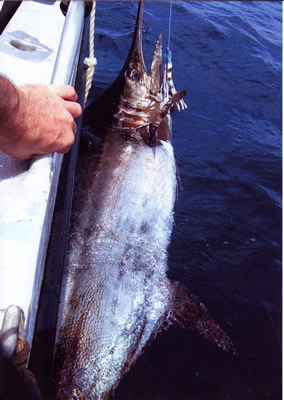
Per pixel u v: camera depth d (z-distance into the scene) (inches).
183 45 218.5
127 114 127.3
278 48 241.8
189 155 152.1
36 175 50.7
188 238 118.6
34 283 42.8
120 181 115.6
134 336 89.4
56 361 79.2
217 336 92.7
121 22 226.4
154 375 83.9
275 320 100.2
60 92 57.9
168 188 123.7
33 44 77.2
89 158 118.6
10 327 35.2
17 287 40.8
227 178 144.6
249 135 169.3
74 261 94.8
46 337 63.4
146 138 125.9
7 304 39.5
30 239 44.7
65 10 89.9
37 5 90.5
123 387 80.7
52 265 72.0
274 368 89.3
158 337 90.9
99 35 212.4
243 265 113.9
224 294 105.0
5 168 52.2
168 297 98.4
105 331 87.1
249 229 126.0
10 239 44.4
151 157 124.6
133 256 103.9
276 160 157.6
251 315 101.0
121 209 110.2
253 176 148.0
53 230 77.4
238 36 239.9
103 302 91.0
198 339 91.9
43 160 52.5
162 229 117.0
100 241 101.0
